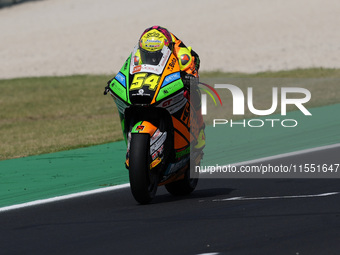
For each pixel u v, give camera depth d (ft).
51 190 115.65
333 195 95.86
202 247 70.85
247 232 76.23
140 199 92.68
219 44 418.51
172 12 551.59
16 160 152.87
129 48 435.12
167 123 93.09
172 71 93.45
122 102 92.58
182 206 93.04
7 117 268.21
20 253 71.46
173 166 95.45
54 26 557.33
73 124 232.12
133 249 71.10
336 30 427.74
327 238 72.64
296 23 457.68
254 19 484.33
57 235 78.89
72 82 350.84
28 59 430.20
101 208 94.68
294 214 84.53
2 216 92.94
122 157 148.66
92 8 640.58
